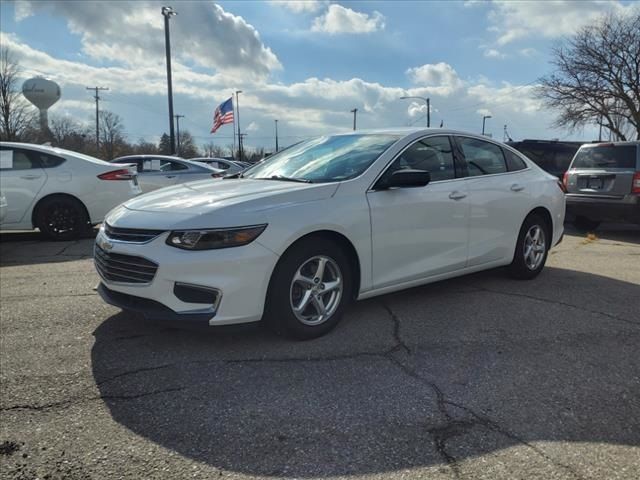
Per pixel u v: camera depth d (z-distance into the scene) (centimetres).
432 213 427
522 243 528
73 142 6088
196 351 346
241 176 472
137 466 224
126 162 1178
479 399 285
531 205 527
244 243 323
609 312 437
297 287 357
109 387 296
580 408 276
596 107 2911
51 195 786
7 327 391
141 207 363
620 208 846
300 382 303
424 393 291
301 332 356
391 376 312
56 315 419
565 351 353
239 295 323
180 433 250
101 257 362
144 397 285
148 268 325
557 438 248
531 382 306
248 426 257
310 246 352
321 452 236
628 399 287
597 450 238
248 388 296
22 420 260
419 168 430
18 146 782
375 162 403
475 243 472
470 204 461
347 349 351
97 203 807
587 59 2862
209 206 337
